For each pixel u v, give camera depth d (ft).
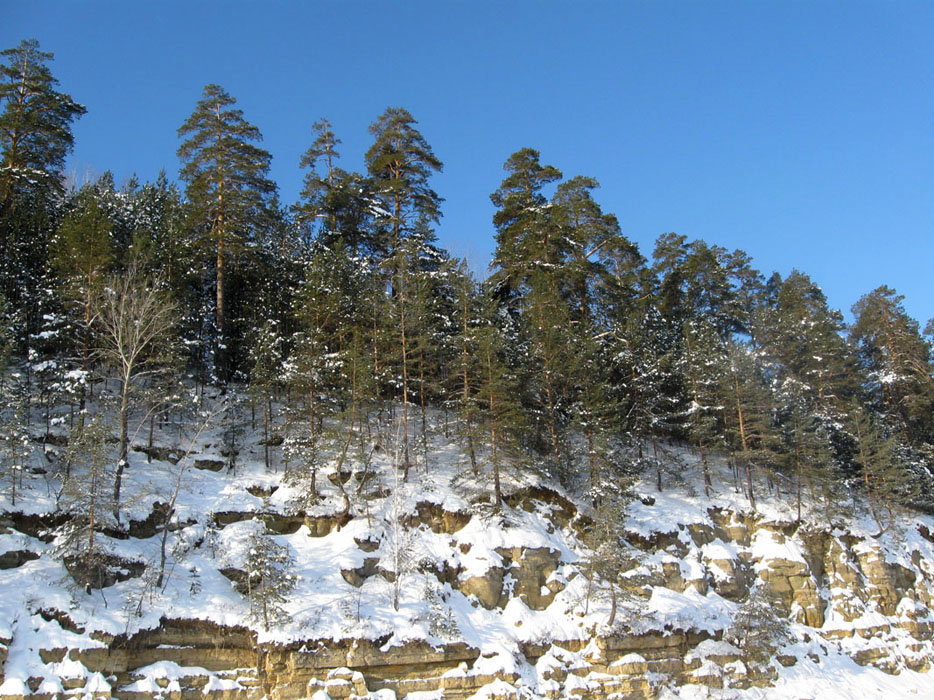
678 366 137.28
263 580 77.66
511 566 94.99
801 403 146.61
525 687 80.02
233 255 123.03
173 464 98.94
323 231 142.20
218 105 129.18
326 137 160.15
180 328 109.09
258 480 98.94
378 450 110.73
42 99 115.44
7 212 112.16
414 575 88.53
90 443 79.30
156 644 71.97
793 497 128.98
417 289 118.83
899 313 168.25
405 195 139.54
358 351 105.81
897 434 155.43
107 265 102.68
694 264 167.22
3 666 63.57
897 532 126.62
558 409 119.44
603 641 87.30
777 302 187.73
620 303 144.25
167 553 82.64
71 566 74.49
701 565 108.68
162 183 144.46
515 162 138.00
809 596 109.50
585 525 106.11
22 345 103.40
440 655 79.25
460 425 114.32
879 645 106.93
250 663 74.13
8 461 83.51
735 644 95.25
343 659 75.61
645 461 128.98
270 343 109.50
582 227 133.69
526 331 124.88
